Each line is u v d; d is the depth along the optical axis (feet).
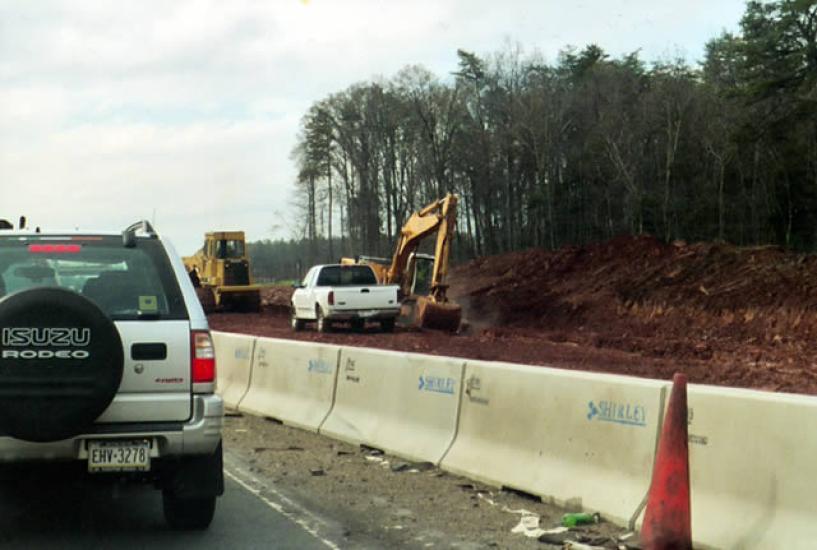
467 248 312.09
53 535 26.53
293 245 364.38
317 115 336.08
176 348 24.34
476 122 305.32
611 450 27.89
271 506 29.89
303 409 46.57
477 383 34.40
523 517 28.27
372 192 332.80
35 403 22.72
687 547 23.03
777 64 195.11
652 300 116.88
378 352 41.34
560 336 107.34
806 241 208.85
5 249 25.62
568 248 154.92
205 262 162.91
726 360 85.15
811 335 94.68
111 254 25.68
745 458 23.79
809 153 207.10
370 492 31.86
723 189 241.76
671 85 262.67
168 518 26.78
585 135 282.15
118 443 23.95
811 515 22.02
